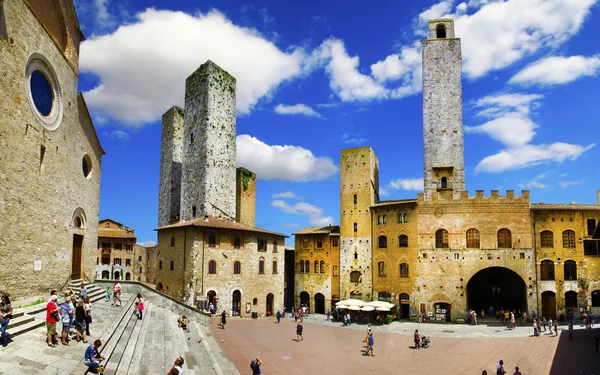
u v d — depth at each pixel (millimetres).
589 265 61688
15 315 23812
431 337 51375
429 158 72062
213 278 61688
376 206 71750
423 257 64750
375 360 38938
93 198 41906
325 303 79688
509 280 69062
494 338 50375
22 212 26797
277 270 73812
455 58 74062
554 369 36031
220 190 72312
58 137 32281
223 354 36781
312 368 35031
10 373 16703
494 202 63438
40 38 29031
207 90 72500
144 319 38219
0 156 24172
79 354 20516
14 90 25625
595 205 65000
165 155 87250
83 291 29266
